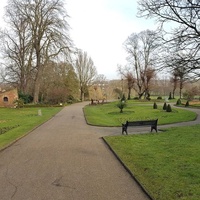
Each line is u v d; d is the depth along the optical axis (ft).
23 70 165.89
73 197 19.51
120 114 98.22
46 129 60.18
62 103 180.34
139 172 24.70
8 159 31.76
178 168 25.04
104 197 19.48
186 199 18.11
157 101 191.72
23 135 50.42
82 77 257.14
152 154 31.22
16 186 21.97
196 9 39.27
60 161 30.45
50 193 20.33
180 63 41.29
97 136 49.32
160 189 20.17
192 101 177.78
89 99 284.41
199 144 35.29
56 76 199.41
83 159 31.37
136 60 203.31
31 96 181.88
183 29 40.75
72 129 59.93
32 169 27.12
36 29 147.33
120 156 31.42
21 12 145.18
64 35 145.07
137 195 19.80
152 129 51.42
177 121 69.00
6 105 169.58
